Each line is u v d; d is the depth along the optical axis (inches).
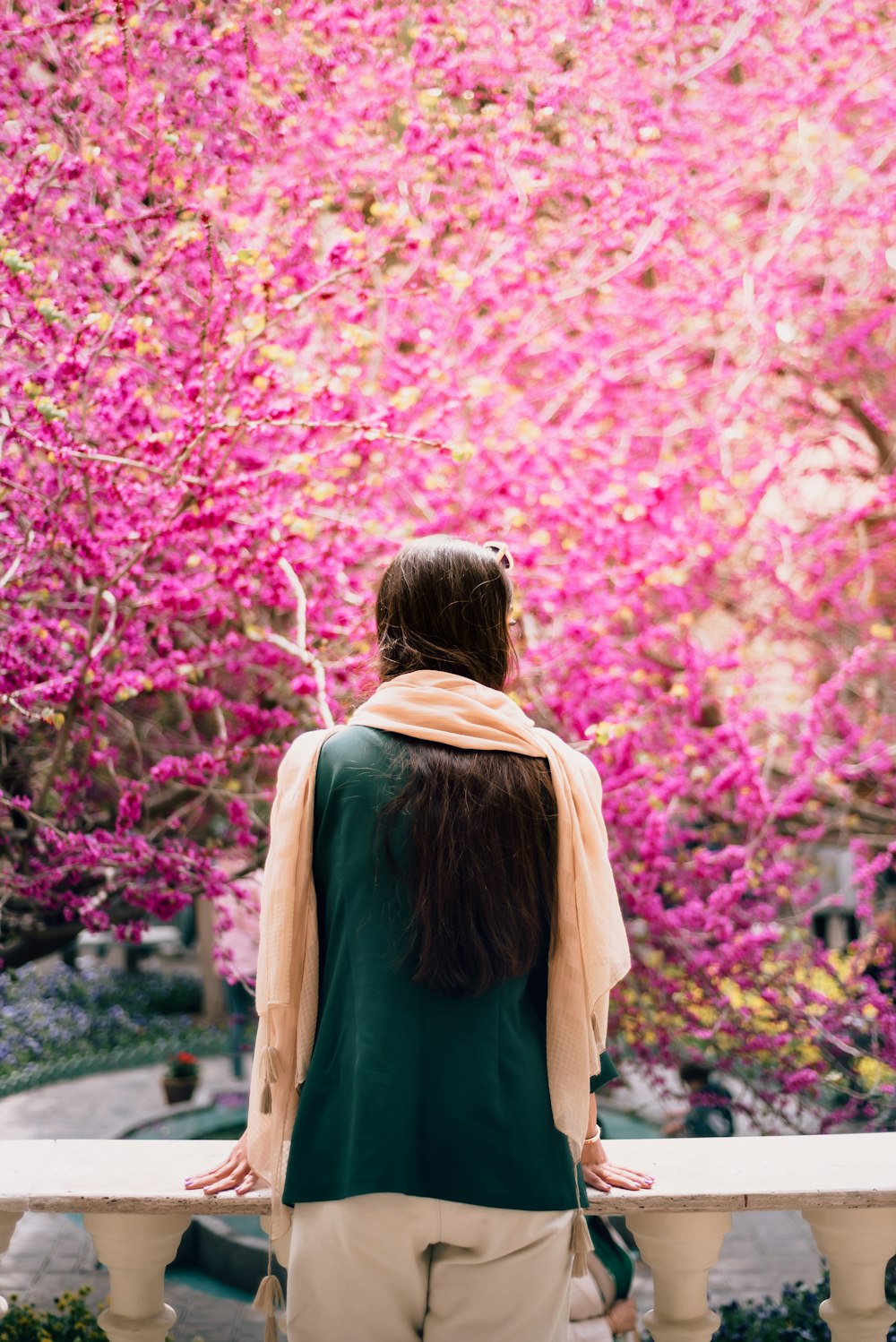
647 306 232.2
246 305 176.4
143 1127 366.3
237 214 184.4
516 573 183.6
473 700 64.6
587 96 212.5
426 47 189.8
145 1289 78.8
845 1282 79.6
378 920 61.0
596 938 63.2
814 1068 194.4
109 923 180.9
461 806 61.2
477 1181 58.7
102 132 173.3
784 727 226.5
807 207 221.1
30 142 160.1
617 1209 73.4
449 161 191.5
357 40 190.9
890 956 209.3
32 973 541.3
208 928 508.1
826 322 247.3
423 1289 60.8
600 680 189.3
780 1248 270.1
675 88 225.1
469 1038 60.2
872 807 238.4
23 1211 73.7
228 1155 79.5
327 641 176.7
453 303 202.4
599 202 207.3
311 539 173.3
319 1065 61.9
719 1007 189.6
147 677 170.1
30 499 162.4
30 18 167.8
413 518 211.3
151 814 214.1
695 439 228.2
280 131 183.3
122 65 166.6
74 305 153.3
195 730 222.4
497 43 199.3
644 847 188.2
